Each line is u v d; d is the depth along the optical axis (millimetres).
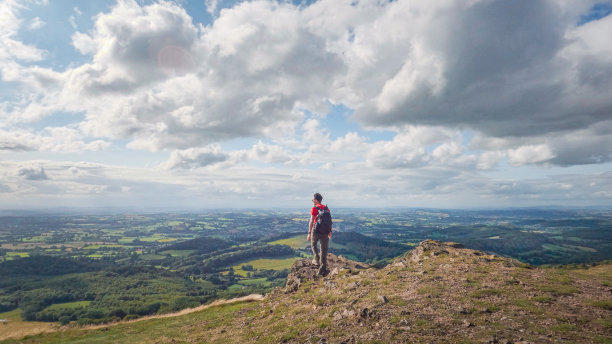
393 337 5727
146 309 96062
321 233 13320
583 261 124188
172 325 16234
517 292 7512
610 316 5945
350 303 8359
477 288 7930
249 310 12953
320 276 13305
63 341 16844
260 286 119125
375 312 7039
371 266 14109
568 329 5367
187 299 106438
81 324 20453
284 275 141625
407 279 9445
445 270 10016
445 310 6637
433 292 7844
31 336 18562
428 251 12820
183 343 10344
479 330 5527
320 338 6641
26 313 99625
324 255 13508
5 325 88812
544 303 6754
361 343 5801
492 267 10055
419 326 5980
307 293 11742
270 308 11664
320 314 8539
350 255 151125
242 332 9695
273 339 7777
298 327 8016
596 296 7184
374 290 9000
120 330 17453
